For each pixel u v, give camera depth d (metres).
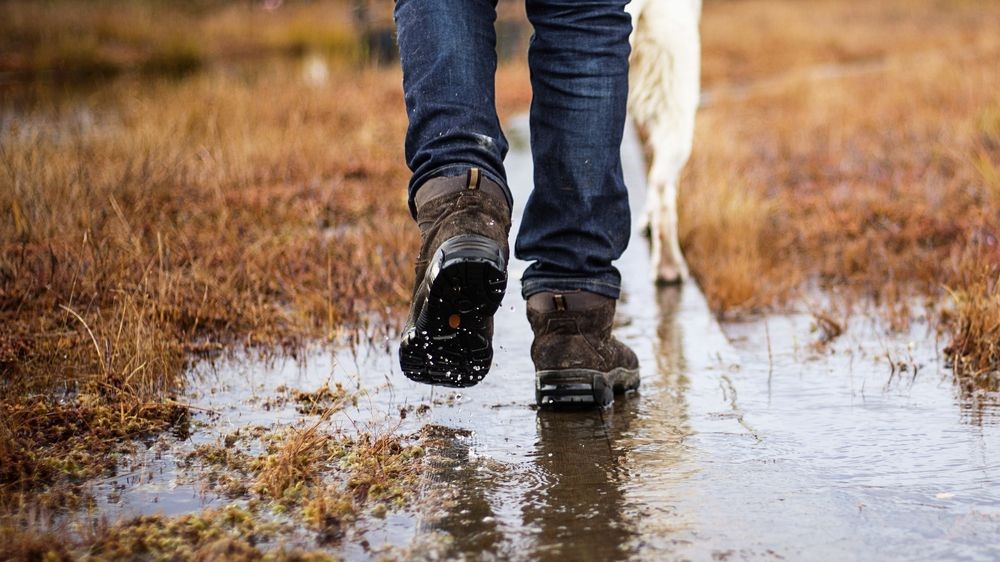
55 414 3.51
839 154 9.83
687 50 5.76
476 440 3.39
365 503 2.83
